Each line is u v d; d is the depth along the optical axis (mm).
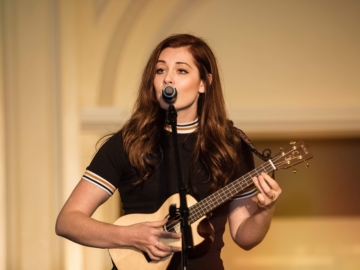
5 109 9648
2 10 9664
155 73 5383
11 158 9617
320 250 10930
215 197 5199
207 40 10062
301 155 5348
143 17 9938
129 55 9914
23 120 9656
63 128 9688
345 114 9891
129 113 9641
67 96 9719
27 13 9711
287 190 11016
